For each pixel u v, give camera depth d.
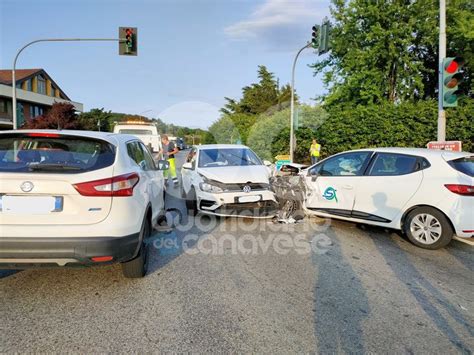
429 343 2.88
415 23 19.86
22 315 3.19
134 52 16.38
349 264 4.65
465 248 5.43
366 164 6.22
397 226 5.67
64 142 3.69
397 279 4.18
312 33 13.36
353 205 6.22
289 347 2.78
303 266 4.54
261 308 3.40
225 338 2.88
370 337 2.94
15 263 3.14
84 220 3.26
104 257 3.27
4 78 40.69
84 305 3.39
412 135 16.03
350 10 21.25
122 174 3.52
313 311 3.36
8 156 3.42
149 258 4.73
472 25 18.81
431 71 20.52
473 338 2.97
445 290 3.90
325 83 23.30
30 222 3.16
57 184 3.20
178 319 3.17
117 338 2.85
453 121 15.31
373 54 20.19
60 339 2.82
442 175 5.31
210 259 4.74
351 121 17.83
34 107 44.56
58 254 3.14
